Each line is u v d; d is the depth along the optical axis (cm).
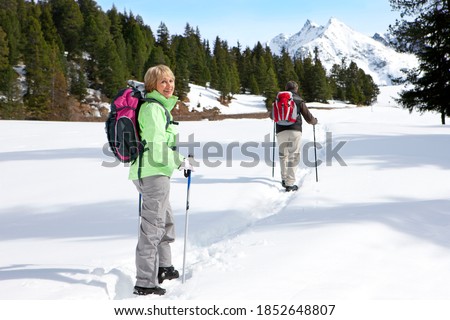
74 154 1092
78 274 331
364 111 5412
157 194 311
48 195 649
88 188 690
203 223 476
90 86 7419
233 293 287
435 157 853
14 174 838
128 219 504
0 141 1428
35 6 9319
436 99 2281
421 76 2352
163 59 7950
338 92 11000
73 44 8350
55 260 373
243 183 704
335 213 473
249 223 502
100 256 382
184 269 330
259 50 11969
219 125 2139
